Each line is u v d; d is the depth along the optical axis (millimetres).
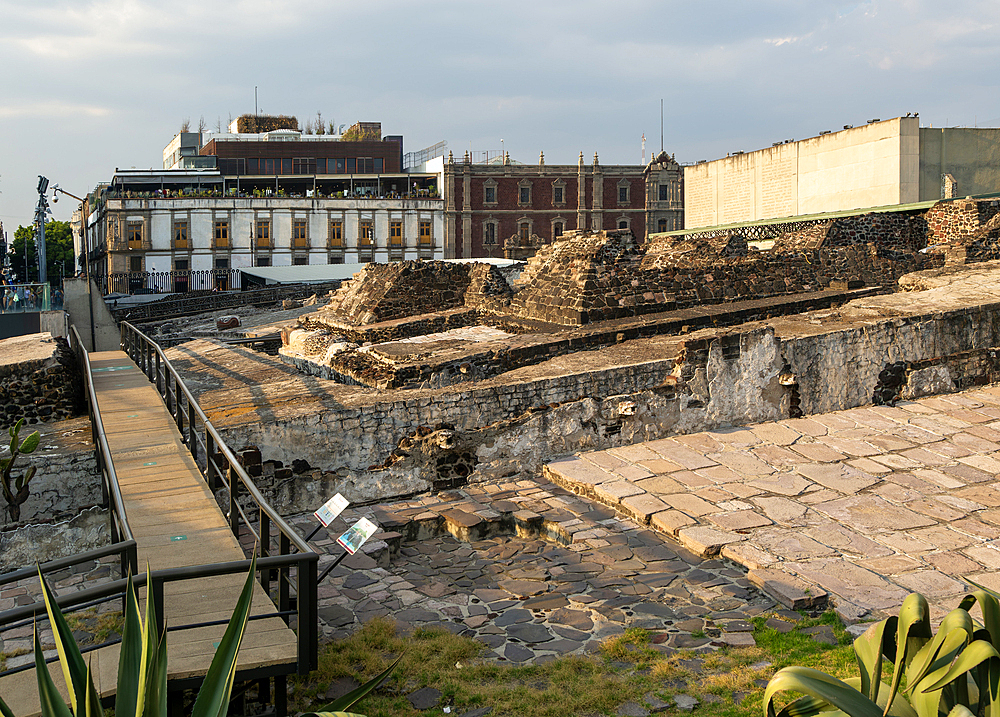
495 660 6832
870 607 7457
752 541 9055
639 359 13391
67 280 30047
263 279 49344
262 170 63250
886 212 24000
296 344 21953
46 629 7922
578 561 9016
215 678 4156
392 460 11391
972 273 18766
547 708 5957
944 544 8828
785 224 27875
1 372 14719
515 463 12086
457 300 23125
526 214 64062
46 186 44688
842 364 13852
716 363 13125
